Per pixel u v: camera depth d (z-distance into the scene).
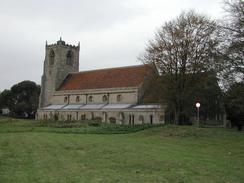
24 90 140.75
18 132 44.56
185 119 65.81
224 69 37.62
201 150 28.14
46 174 15.84
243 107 44.28
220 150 28.33
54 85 106.00
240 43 36.00
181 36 60.88
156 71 61.94
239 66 36.69
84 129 49.59
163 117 71.12
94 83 94.94
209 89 58.91
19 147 26.83
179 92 59.81
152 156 22.44
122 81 87.38
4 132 44.44
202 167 18.72
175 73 60.00
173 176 16.09
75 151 24.66
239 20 36.94
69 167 17.81
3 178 14.81
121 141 33.72
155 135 41.62
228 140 34.97
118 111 80.62
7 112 138.12
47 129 49.72
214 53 40.78
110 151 24.75
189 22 61.75
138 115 76.44
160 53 61.69
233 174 17.11
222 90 41.25
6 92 142.25
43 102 109.75
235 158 23.61
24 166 17.94
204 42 59.78
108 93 88.31
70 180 14.68
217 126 65.50
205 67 58.16
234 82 37.28
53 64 107.94
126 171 17.11
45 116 101.69
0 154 22.55
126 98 83.69
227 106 60.84
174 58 60.44
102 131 47.44
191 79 59.53
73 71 110.25
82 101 95.44
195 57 59.88
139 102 80.88
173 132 42.59
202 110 63.09
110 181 14.70
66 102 100.50
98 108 86.50
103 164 18.98
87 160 20.38
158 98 62.78
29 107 132.12
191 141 35.28
